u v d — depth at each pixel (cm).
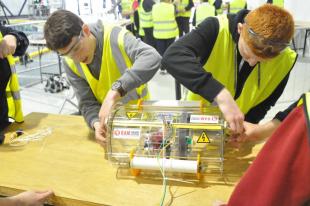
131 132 101
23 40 146
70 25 115
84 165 110
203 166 99
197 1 643
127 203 90
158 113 109
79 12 709
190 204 89
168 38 519
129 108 113
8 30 145
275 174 59
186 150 99
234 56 125
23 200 89
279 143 62
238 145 117
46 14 582
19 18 673
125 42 134
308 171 56
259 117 143
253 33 93
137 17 595
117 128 102
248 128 111
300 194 58
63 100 400
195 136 100
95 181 101
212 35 123
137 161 98
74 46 118
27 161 114
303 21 620
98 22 140
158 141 100
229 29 122
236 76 130
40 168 109
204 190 95
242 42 104
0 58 136
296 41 654
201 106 111
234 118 98
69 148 123
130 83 117
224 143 106
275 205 60
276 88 134
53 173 106
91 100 145
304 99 60
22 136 135
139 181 100
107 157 114
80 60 129
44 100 404
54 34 112
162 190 95
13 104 146
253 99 134
